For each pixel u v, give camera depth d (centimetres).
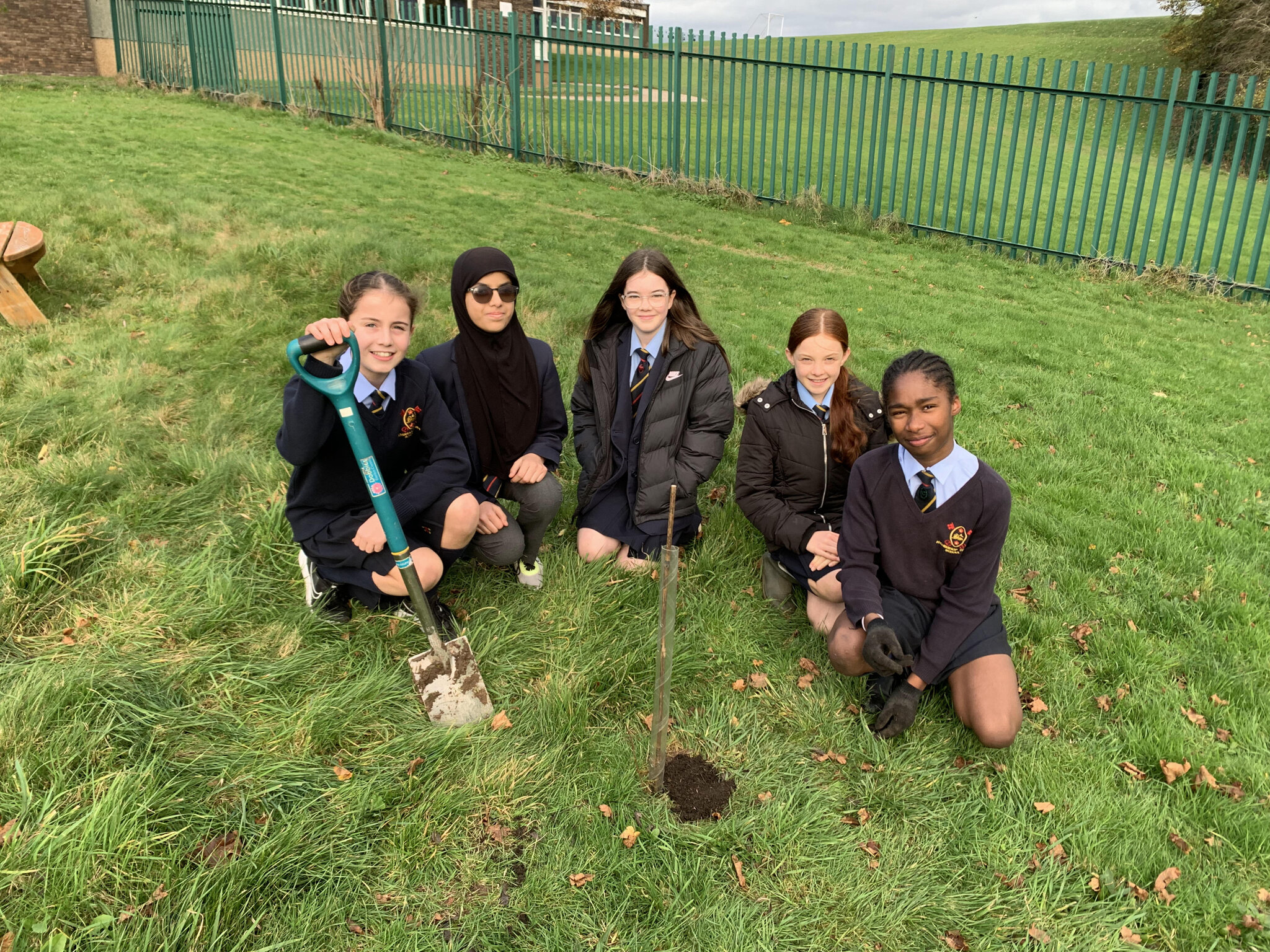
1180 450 452
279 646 264
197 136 1150
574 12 2259
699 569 329
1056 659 288
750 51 1075
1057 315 730
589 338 336
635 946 187
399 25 1345
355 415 219
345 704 241
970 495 244
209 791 208
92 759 208
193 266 585
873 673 269
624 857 208
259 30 1491
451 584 309
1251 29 2486
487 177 1120
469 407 291
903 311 691
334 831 204
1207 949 194
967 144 957
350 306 238
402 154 1225
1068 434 466
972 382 537
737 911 196
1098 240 917
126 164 915
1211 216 1338
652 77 1168
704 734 250
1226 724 262
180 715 227
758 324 614
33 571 265
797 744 250
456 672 245
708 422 327
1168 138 850
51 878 177
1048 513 384
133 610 266
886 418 299
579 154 1283
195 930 175
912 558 256
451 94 1343
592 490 334
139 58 1744
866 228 1028
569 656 272
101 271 564
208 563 290
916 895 204
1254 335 724
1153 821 225
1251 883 210
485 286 272
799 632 303
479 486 305
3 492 312
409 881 197
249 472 351
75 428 360
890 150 1836
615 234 874
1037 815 227
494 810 217
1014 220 1216
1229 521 384
